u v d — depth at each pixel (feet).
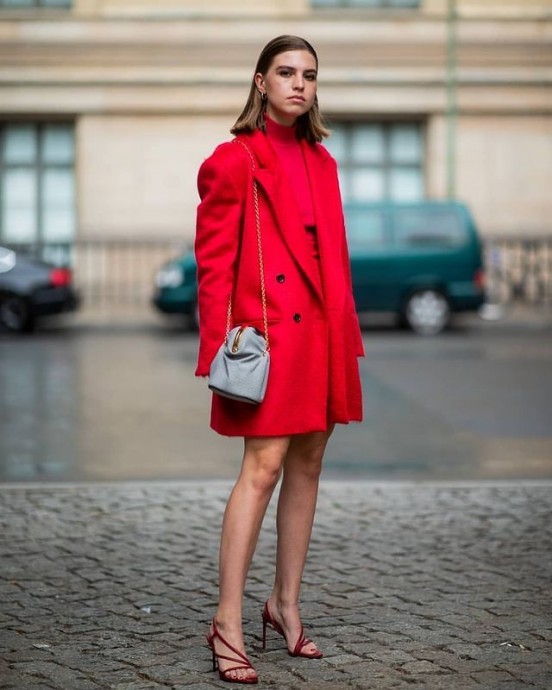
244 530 16.01
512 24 96.17
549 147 97.09
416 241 75.82
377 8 96.12
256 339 15.79
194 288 75.36
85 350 65.57
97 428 40.14
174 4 95.35
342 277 16.48
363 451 36.19
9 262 75.66
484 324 81.76
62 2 95.50
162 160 95.91
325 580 20.88
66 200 97.45
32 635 17.74
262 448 16.07
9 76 95.09
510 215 97.19
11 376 54.24
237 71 95.76
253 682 15.60
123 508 26.91
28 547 23.31
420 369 57.36
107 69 95.40
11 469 32.94
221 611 15.94
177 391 49.42
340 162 97.66
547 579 20.93
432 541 23.85
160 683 15.61
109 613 18.89
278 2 95.50
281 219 16.11
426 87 96.17
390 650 16.96
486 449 36.60
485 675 15.87
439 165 96.58
